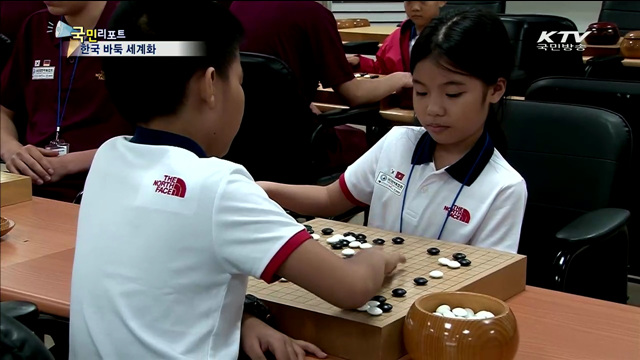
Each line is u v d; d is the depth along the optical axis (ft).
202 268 3.25
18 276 4.29
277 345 3.33
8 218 5.56
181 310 3.26
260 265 3.19
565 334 3.67
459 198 5.04
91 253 3.45
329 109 9.91
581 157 6.23
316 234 4.53
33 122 8.50
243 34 3.74
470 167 5.03
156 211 3.31
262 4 9.21
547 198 6.36
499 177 4.97
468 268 4.00
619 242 5.87
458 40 4.65
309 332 3.47
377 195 5.43
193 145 3.48
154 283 3.26
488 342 3.04
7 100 8.77
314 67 9.27
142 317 3.26
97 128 8.24
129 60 3.41
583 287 5.80
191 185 3.27
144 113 3.49
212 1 3.55
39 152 7.57
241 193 3.26
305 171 8.50
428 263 4.05
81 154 7.79
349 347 3.34
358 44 13.46
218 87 3.51
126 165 3.51
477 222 4.95
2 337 2.40
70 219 5.57
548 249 6.37
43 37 8.38
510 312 3.19
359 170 5.56
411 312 3.25
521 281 4.22
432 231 5.11
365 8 18.28
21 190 6.00
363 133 10.02
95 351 3.37
